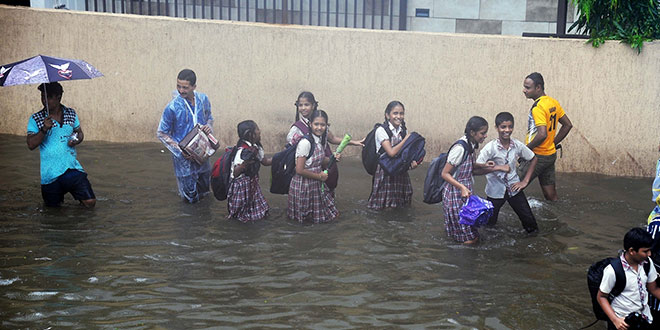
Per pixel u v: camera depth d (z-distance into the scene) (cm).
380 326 513
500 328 514
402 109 773
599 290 476
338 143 802
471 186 696
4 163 927
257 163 741
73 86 1059
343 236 700
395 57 992
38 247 652
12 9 1046
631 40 927
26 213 745
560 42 948
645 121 940
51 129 752
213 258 637
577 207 806
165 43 1034
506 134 696
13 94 1073
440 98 991
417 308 544
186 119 796
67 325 507
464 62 976
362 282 591
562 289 583
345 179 915
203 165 801
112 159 971
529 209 713
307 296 561
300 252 655
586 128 959
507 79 969
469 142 682
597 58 939
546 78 958
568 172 972
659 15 967
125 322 512
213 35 1023
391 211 785
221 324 511
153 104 1055
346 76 1008
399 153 761
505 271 618
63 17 1041
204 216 755
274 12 1233
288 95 1023
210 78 1035
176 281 586
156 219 740
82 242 667
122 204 787
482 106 983
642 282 473
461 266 627
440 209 796
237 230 712
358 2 1321
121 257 633
